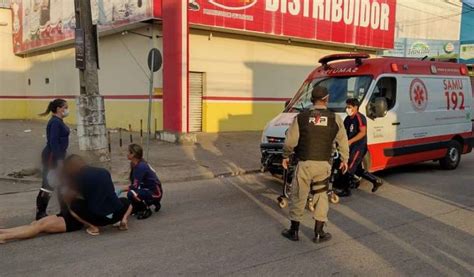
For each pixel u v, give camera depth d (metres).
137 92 16.95
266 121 18.28
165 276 4.40
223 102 16.91
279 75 18.50
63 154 6.12
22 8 23.81
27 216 6.48
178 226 6.06
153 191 6.53
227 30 15.97
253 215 6.66
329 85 9.10
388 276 4.48
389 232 5.90
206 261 4.80
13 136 15.98
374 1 20.39
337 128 5.47
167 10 14.12
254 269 4.60
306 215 6.66
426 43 30.38
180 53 13.78
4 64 25.36
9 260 4.78
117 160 10.86
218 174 9.72
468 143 11.34
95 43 9.56
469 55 30.77
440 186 8.91
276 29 16.86
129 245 5.27
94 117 9.50
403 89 9.37
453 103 10.83
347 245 5.38
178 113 14.05
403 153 9.40
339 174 7.47
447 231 5.98
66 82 22.30
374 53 22.14
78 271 4.51
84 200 5.51
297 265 4.72
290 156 5.96
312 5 17.92
